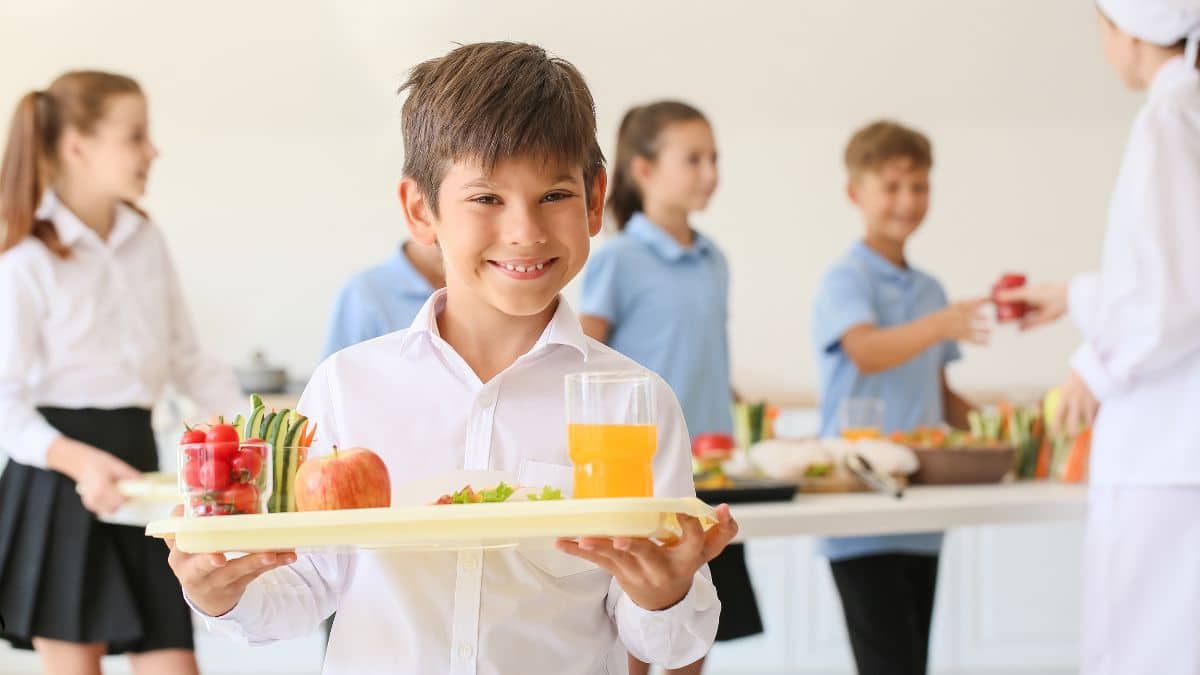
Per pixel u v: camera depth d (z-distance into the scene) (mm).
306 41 4793
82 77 2490
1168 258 2080
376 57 4848
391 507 1137
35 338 2445
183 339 2740
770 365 5195
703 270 2836
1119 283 2125
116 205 2602
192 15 4688
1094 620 2186
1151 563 2111
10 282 2420
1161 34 2176
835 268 3129
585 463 1179
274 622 1244
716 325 2834
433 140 1228
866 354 2955
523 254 1196
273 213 5078
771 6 4773
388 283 2492
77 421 2469
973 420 3018
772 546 4441
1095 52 4934
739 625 2645
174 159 5023
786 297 5199
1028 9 4789
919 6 4766
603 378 1178
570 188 1215
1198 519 2082
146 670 2424
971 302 2830
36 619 2352
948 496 2486
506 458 1316
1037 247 5242
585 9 4762
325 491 1115
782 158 5168
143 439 2557
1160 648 2096
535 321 1349
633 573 1108
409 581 1256
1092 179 5219
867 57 4965
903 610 2777
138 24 4699
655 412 1195
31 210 2453
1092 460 2223
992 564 4418
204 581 1112
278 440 1152
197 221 5055
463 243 1209
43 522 2369
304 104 4984
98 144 2486
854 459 2594
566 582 1271
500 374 1326
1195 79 2158
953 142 5203
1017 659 4422
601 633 1289
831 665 4445
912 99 5117
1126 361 2115
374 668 1251
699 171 2818
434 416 1329
